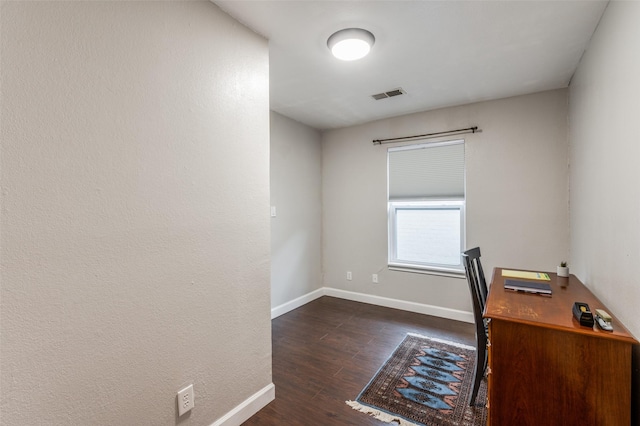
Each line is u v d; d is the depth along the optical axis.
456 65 2.29
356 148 3.92
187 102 1.43
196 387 1.48
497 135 3.02
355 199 3.94
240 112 1.69
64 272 1.05
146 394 1.29
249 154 1.75
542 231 2.83
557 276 2.23
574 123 2.44
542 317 1.40
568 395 1.29
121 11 1.20
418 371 2.24
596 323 1.31
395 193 3.66
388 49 2.04
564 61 2.23
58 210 1.03
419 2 1.57
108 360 1.17
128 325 1.23
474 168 3.13
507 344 1.40
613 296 1.52
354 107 3.24
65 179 1.05
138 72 1.25
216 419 1.58
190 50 1.45
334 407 1.85
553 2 1.58
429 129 3.37
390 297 3.72
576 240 2.40
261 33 1.82
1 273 0.91
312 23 1.74
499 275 2.25
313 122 3.81
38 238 0.99
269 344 1.90
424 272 3.47
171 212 1.37
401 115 3.54
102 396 1.15
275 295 3.43
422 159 3.47
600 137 1.73
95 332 1.13
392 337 2.83
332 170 4.12
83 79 1.09
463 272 3.24
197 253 1.48
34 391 0.98
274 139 3.40
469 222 3.16
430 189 3.43
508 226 2.98
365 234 3.88
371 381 2.12
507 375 1.39
